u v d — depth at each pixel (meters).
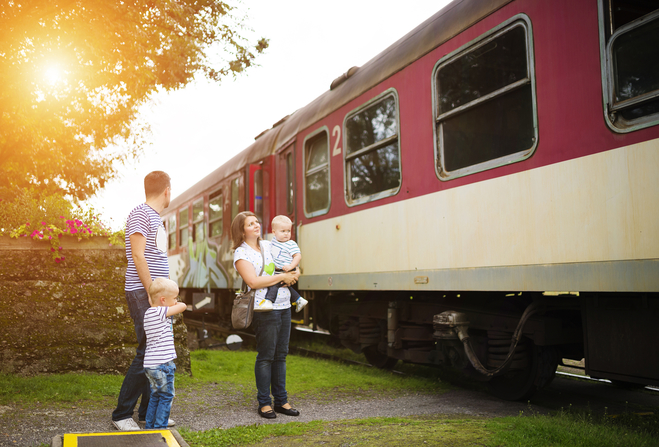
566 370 6.67
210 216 12.05
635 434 3.21
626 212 3.25
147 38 8.72
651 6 3.21
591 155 3.48
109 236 5.51
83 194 12.36
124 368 5.26
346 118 6.42
